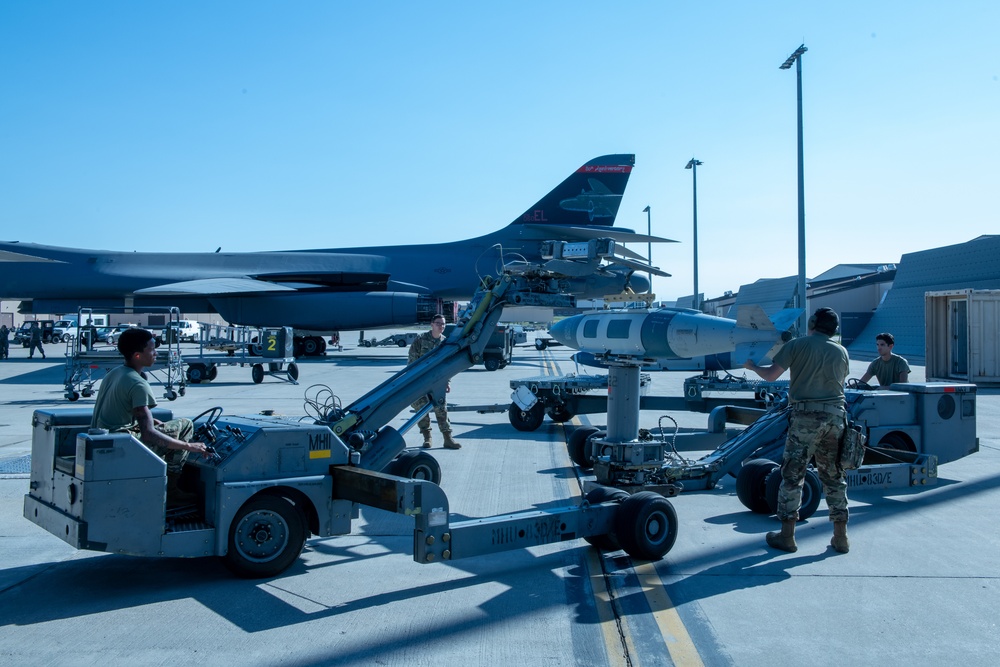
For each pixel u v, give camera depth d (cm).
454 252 3067
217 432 520
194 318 6844
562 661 363
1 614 422
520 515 486
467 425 1225
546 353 4078
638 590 465
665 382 1964
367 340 4859
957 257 2945
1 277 2856
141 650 374
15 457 891
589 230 2842
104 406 475
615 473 619
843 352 539
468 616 421
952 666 358
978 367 1969
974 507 681
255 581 479
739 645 382
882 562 520
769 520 638
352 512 514
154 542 438
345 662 361
